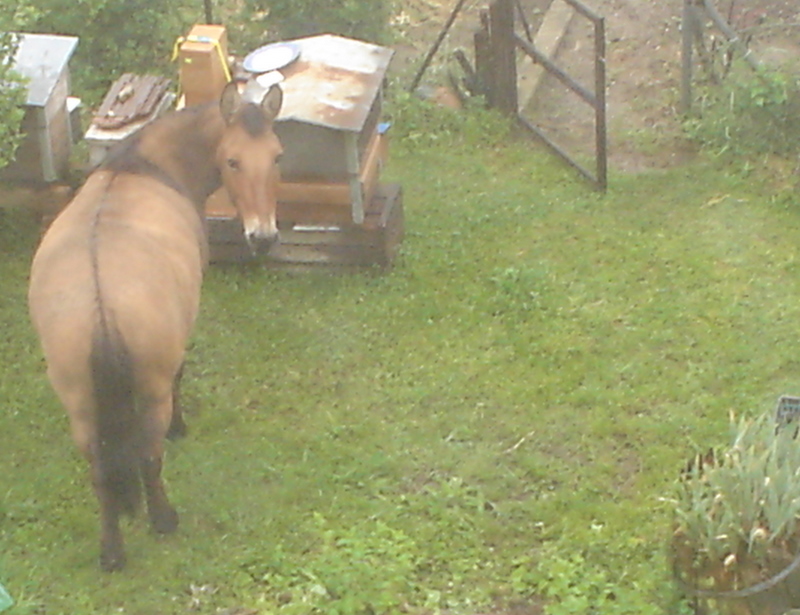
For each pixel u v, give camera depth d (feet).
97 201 24.85
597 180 34.01
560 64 39.40
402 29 40.63
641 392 28.25
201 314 29.94
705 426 27.45
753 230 32.53
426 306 30.22
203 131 26.61
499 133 35.99
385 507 25.98
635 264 31.48
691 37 36.14
